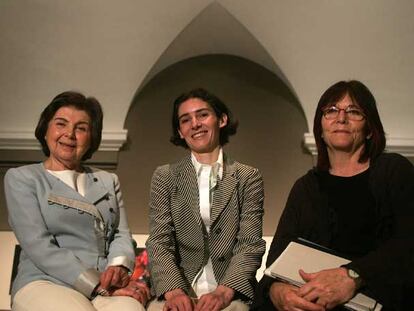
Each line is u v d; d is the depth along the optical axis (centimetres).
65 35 493
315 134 253
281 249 234
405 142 506
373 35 490
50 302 218
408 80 507
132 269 254
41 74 510
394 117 517
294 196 249
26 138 505
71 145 262
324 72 513
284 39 502
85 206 253
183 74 553
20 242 243
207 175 270
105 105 524
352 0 469
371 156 239
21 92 513
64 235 251
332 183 239
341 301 200
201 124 274
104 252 255
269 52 515
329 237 230
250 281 247
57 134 261
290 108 542
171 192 270
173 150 533
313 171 253
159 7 485
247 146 532
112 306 225
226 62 555
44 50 500
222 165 274
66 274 234
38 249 238
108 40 500
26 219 243
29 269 243
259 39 509
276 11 484
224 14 496
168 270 247
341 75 513
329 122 241
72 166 269
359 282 201
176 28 504
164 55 527
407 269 205
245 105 544
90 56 507
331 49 501
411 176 228
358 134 239
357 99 240
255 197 269
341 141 237
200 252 259
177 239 267
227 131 295
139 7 483
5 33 489
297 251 220
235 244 262
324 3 473
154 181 274
